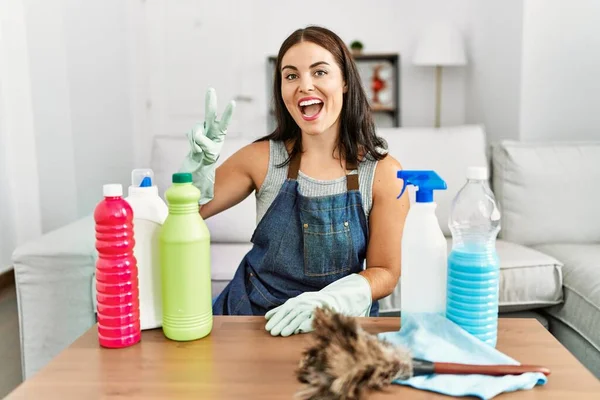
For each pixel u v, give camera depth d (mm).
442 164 2186
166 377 740
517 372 717
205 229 864
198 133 958
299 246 1133
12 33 2951
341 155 1128
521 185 2137
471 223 1030
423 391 693
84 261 1572
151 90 4414
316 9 4211
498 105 3334
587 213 2109
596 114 2789
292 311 907
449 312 849
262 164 1176
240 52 4320
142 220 875
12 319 2518
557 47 2854
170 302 856
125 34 4176
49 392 702
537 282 1729
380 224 1110
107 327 830
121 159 4109
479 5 3748
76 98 3314
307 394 656
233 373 750
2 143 2910
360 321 931
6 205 2947
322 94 1035
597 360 1567
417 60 3713
